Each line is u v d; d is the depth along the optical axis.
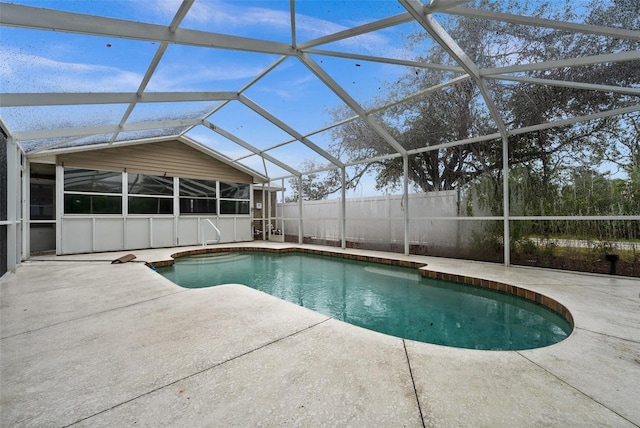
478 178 6.54
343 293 4.84
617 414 1.45
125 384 1.69
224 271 6.70
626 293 3.65
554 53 4.27
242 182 11.30
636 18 3.53
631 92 3.94
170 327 2.57
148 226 8.95
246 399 1.55
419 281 5.49
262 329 2.53
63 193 7.57
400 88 5.38
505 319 3.57
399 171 8.26
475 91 5.41
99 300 3.41
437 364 1.94
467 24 4.04
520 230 5.71
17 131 5.31
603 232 4.80
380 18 3.61
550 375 1.82
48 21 2.78
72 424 1.36
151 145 9.06
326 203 9.98
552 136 5.30
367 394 1.60
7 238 5.12
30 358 2.01
